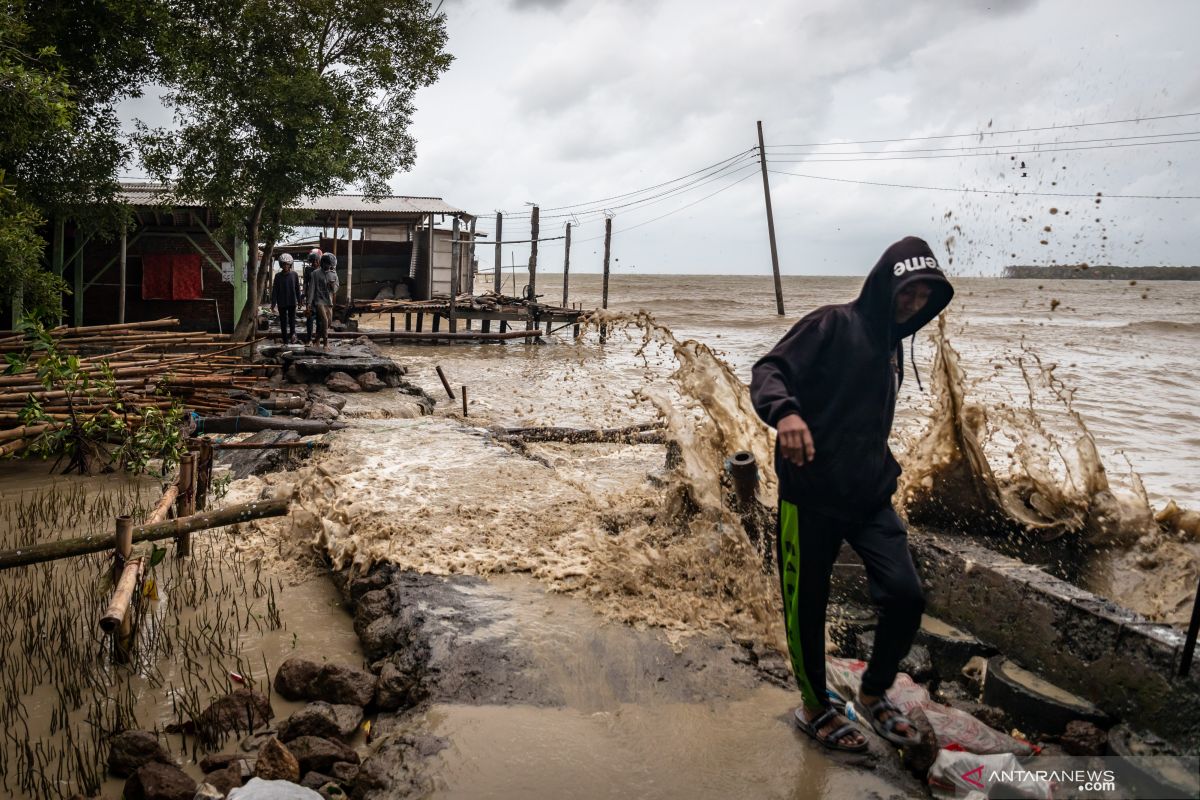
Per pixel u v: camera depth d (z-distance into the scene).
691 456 5.88
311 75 16.31
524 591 5.07
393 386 16.41
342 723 4.03
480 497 6.76
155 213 20.47
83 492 8.25
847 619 4.86
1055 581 4.28
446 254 33.50
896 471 3.54
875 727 3.60
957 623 4.72
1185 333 36.16
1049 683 4.07
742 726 3.81
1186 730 3.36
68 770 3.77
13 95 10.54
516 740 3.67
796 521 3.47
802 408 3.45
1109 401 15.92
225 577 6.06
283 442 8.05
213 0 16.20
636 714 3.90
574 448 10.38
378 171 18.05
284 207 19.14
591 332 33.25
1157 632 3.61
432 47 17.86
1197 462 11.09
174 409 8.58
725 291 99.44
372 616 5.01
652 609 4.84
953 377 5.43
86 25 14.20
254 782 3.28
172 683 4.58
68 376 8.38
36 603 5.51
